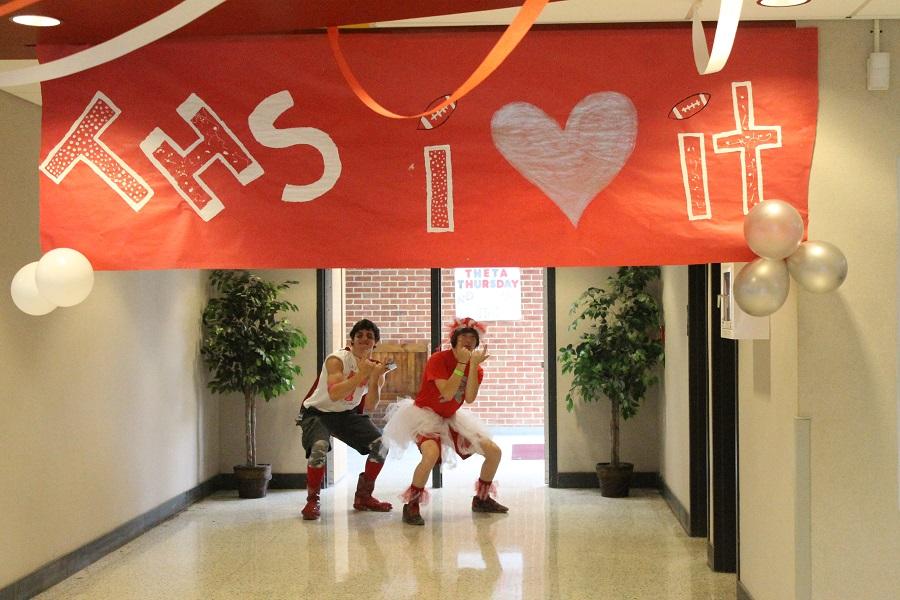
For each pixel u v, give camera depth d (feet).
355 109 12.86
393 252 12.89
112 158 13.05
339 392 23.67
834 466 13.12
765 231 11.45
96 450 20.40
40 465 17.98
